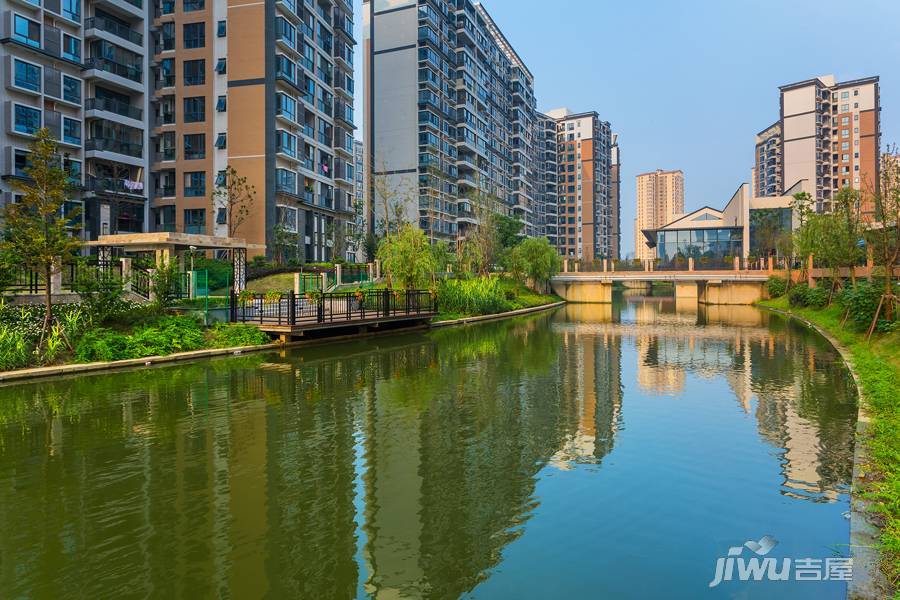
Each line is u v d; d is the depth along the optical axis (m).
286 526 6.89
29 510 7.30
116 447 9.84
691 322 36.84
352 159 61.00
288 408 12.69
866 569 5.54
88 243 23.84
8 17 35.34
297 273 35.50
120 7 43.16
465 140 79.25
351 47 60.50
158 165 46.81
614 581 5.69
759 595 5.39
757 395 14.23
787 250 48.94
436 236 71.31
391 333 28.42
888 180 22.14
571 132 133.50
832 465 9.00
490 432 10.93
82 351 17.14
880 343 19.52
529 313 46.38
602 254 137.75
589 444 10.19
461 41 80.00
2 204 34.38
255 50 45.09
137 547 6.34
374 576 5.75
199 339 20.38
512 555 6.23
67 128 38.91
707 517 7.16
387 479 8.45
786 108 109.81
